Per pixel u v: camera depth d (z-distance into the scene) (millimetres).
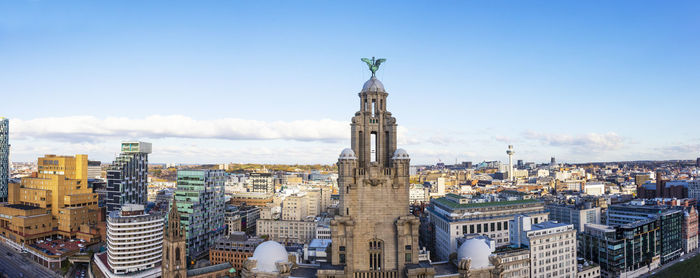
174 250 183500
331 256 110750
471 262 115750
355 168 105812
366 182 105625
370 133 108500
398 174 105938
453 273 114250
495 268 115875
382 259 105000
